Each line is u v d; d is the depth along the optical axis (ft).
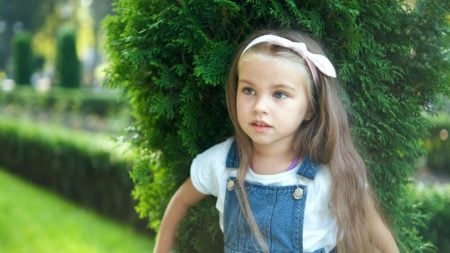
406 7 5.16
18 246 14.57
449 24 5.25
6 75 89.51
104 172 18.60
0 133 24.82
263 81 4.30
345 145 4.64
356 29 4.83
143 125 6.16
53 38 85.92
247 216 4.58
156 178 6.34
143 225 17.07
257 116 4.32
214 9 4.88
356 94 5.12
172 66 5.28
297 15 4.69
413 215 6.21
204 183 4.92
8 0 84.64
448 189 11.55
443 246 10.66
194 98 5.31
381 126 5.23
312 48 4.59
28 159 23.16
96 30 81.00
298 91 4.37
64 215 18.35
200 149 5.49
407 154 5.43
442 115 23.21
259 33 4.65
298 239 4.50
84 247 14.80
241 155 4.74
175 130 5.82
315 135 4.62
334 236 4.64
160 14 5.06
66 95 43.70
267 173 4.66
